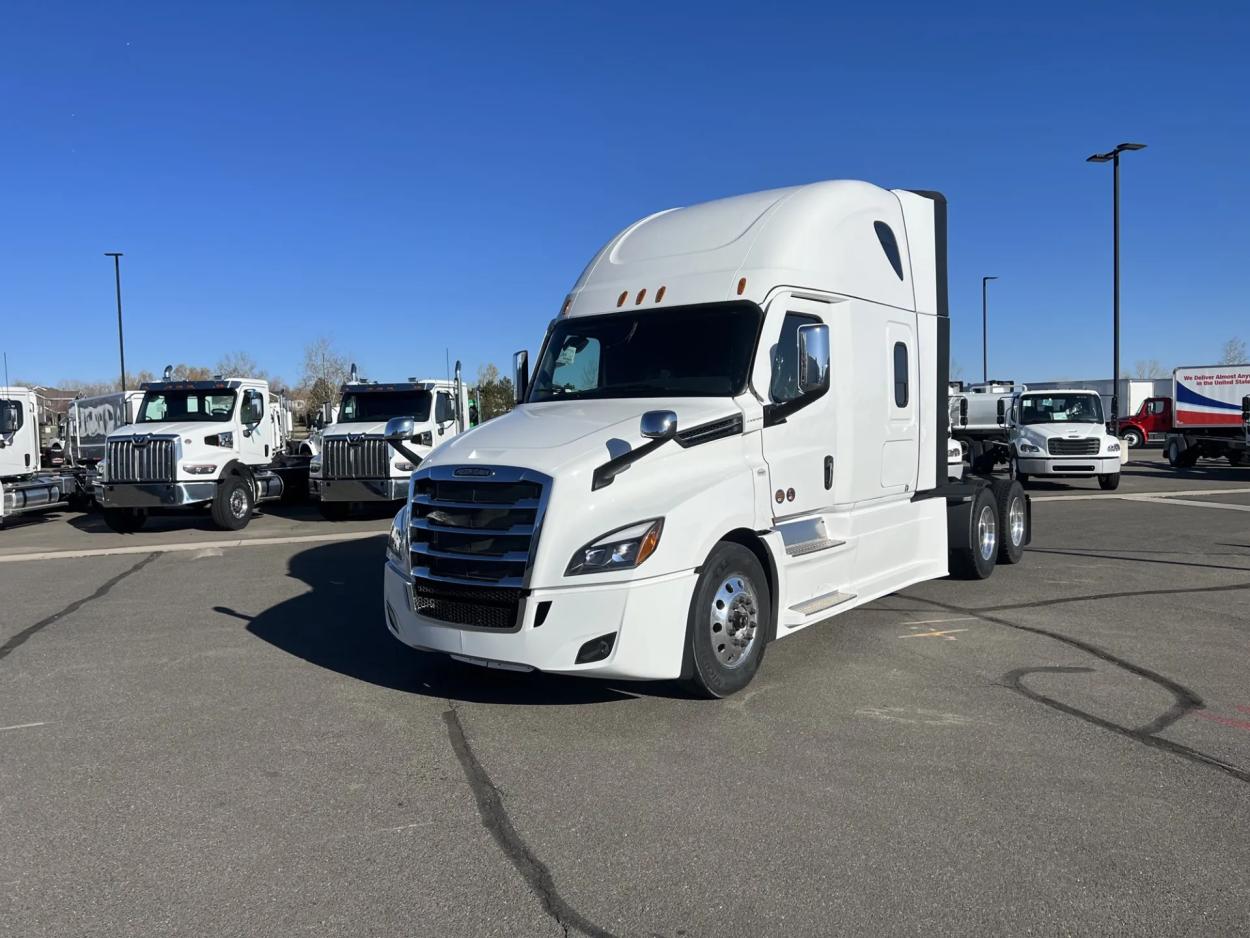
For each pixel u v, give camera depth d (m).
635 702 5.71
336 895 3.49
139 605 9.19
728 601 5.72
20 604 9.39
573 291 7.43
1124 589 9.02
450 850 3.84
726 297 6.50
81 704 5.91
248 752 4.98
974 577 9.48
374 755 4.91
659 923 3.28
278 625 8.11
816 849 3.78
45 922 3.32
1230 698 5.65
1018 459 20.77
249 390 17.27
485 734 5.21
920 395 8.28
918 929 3.21
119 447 15.81
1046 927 3.21
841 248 7.10
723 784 4.45
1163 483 22.45
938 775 4.50
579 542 5.12
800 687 5.96
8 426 17.89
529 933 3.23
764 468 6.05
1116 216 27.48
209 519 19.08
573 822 4.08
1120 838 3.84
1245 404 25.67
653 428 5.36
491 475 5.31
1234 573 9.78
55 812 4.25
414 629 5.61
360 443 16.83
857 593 7.12
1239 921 3.23
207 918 3.34
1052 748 4.85
